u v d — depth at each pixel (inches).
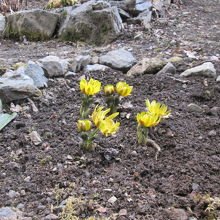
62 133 23.4
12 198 17.7
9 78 29.0
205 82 29.8
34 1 71.9
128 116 25.3
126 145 22.1
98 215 16.4
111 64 33.7
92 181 18.8
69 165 20.2
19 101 27.5
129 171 19.7
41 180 19.0
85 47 45.2
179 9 62.1
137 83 30.4
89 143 21.0
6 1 61.9
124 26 49.9
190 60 35.0
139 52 39.9
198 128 23.9
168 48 40.7
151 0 57.9
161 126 23.8
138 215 16.4
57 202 17.4
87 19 46.3
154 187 18.4
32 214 16.4
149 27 48.7
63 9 51.5
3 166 20.3
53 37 48.9
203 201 17.0
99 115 20.1
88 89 22.2
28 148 22.0
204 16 57.6
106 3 47.3
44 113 26.3
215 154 21.1
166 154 21.3
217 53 37.5
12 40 49.1
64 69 32.5
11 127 24.5
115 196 17.6
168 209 16.5
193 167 19.7
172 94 28.4
